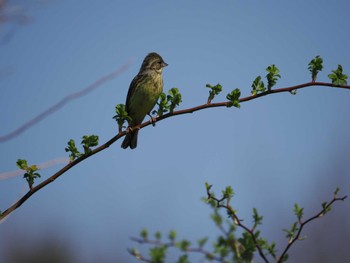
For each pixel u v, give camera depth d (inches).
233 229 292.5
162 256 273.7
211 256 280.8
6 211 330.3
